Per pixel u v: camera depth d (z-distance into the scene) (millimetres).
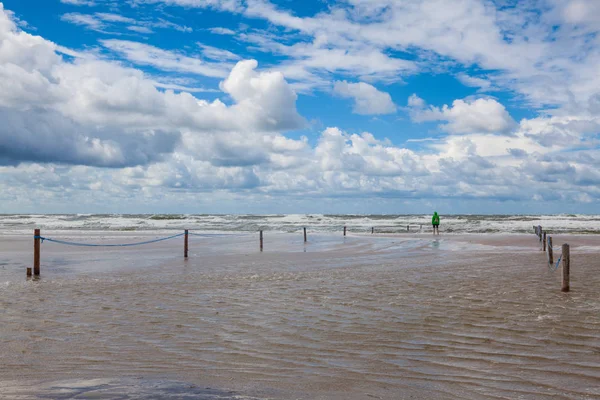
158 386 4562
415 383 4887
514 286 11727
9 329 7656
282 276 14469
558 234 44156
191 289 11961
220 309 9266
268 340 6836
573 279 12891
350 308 9195
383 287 11859
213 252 24672
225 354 6113
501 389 4668
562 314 8289
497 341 6586
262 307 9422
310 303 9797
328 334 7152
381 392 4609
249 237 39094
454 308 9008
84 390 4336
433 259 19875
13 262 19781
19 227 61625
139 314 8844
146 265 18406
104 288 12266
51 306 9734
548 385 4770
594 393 4520
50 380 4945
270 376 5152
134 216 109875
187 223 72375
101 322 8164
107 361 5816
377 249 26250
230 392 4453
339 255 22453
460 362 5652
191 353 6172
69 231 51281
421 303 9594
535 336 6812
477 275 14047
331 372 5301
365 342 6660
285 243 31781
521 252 23328
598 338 6641
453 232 49781
